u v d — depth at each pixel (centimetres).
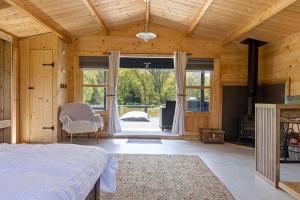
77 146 196
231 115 664
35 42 583
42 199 96
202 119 675
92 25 604
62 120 560
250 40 592
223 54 666
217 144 596
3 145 192
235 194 286
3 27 508
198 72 679
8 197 93
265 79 620
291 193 275
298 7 400
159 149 528
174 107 744
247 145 580
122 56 676
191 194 281
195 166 394
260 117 349
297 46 485
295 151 439
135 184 309
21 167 133
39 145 195
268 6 419
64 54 632
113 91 657
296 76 487
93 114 598
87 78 675
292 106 310
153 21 657
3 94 432
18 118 584
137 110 1150
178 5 523
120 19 613
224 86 666
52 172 128
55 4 452
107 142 598
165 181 322
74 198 117
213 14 516
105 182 202
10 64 458
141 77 1294
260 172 347
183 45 668
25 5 422
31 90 586
